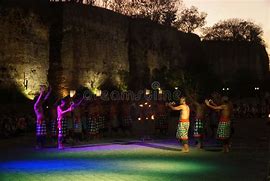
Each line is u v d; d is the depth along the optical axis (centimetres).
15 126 2434
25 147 1934
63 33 4309
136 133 2814
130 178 1144
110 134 2688
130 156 1619
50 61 4203
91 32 4762
